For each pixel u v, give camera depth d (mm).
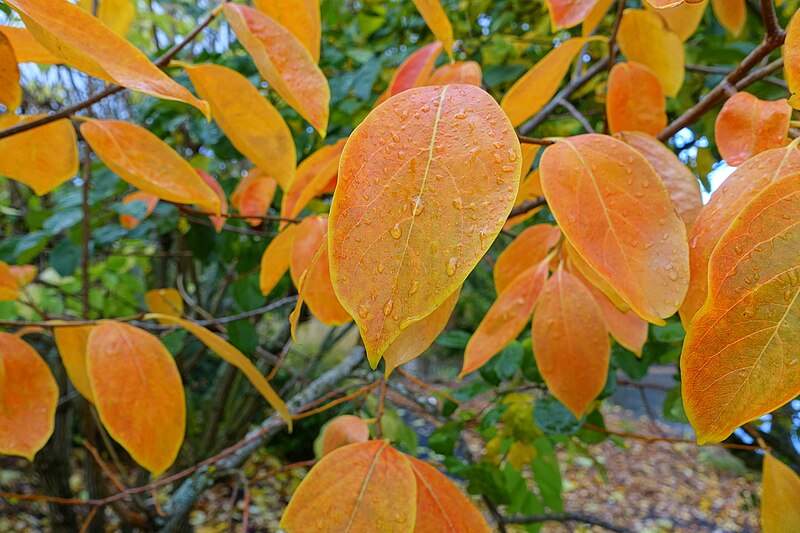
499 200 154
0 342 346
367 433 434
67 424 1237
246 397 1606
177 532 930
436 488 303
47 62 311
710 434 172
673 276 203
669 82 461
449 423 735
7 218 1389
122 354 344
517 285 381
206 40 1493
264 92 888
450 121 172
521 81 344
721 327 174
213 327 1233
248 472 2479
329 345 1574
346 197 159
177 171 367
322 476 286
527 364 645
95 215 915
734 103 269
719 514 2980
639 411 4059
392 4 1110
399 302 146
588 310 355
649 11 429
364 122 173
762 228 177
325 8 1024
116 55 242
